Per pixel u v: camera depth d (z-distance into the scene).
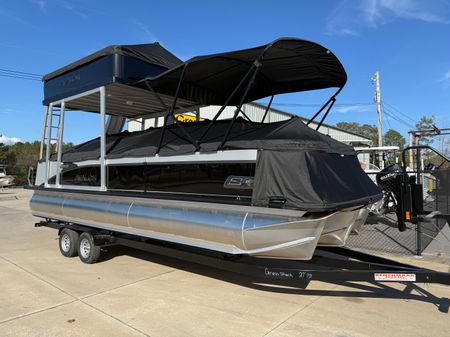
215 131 5.21
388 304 4.55
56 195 7.31
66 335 3.69
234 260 4.70
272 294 4.89
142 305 4.48
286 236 3.86
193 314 4.22
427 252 7.12
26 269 6.03
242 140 4.43
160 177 5.27
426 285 5.24
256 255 4.14
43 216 7.56
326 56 4.64
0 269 6.03
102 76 6.19
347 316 4.18
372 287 5.16
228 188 4.37
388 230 9.56
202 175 4.71
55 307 4.40
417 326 3.93
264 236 3.96
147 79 5.59
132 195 5.52
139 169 5.60
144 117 9.00
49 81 7.75
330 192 3.95
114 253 7.15
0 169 35.00
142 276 5.68
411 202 4.82
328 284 5.29
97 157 6.37
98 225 6.19
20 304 4.48
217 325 3.94
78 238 6.73
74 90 6.90
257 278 5.58
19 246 7.90
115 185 6.02
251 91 6.38
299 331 3.81
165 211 5.02
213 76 5.54
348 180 4.46
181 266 6.26
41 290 4.99
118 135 7.10
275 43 4.11
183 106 7.80
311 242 3.79
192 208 4.73
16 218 12.66
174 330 3.82
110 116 9.08
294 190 3.84
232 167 4.39
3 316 4.13
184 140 5.26
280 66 5.04
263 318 4.12
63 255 6.97
